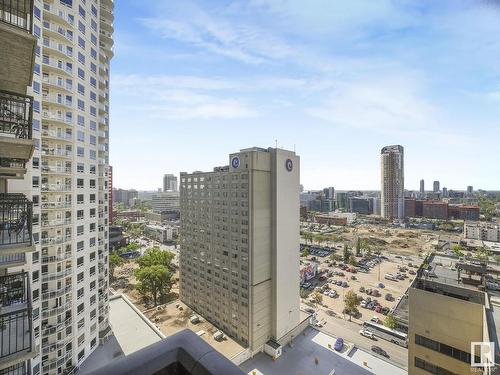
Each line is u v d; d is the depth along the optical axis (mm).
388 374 44906
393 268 112812
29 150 9773
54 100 32625
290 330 54531
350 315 69875
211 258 57375
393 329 61281
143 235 164500
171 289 79000
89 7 37594
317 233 179125
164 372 3533
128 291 78875
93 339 38375
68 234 33750
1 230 9688
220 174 54688
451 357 20266
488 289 24250
